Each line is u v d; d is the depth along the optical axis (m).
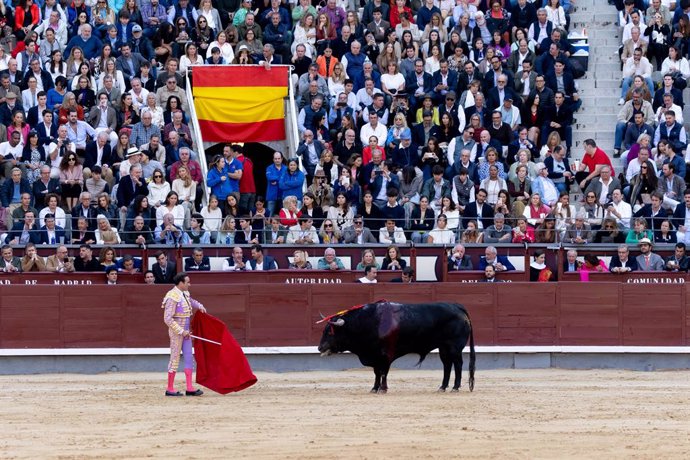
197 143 34.28
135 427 19.34
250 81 35.84
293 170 32.53
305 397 23.09
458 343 23.78
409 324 23.55
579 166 33.72
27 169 32.06
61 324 28.42
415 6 38.03
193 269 29.62
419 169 32.88
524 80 35.34
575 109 35.22
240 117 35.62
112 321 28.55
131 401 22.67
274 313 28.77
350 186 32.12
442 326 23.72
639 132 34.56
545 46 36.16
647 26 37.28
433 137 33.47
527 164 32.88
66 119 33.22
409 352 23.78
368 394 23.55
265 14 37.34
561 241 30.47
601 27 38.31
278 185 32.69
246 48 36.16
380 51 36.72
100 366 28.53
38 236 29.86
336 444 17.67
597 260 30.33
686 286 29.28
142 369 28.62
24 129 33.22
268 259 29.73
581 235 30.64
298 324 28.78
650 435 18.48
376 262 30.20
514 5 37.34
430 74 35.69
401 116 34.09
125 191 31.38
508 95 34.97
